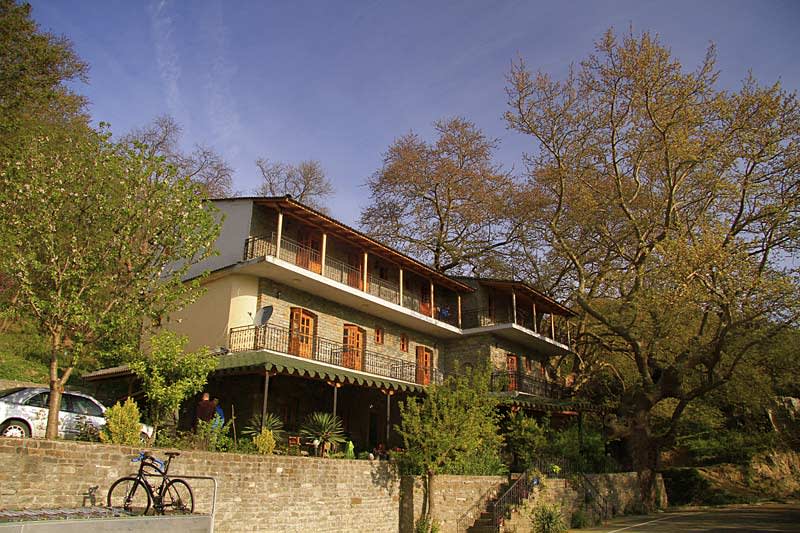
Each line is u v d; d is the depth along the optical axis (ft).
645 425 102.01
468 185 142.31
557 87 114.73
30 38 83.35
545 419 96.37
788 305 82.53
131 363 53.98
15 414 53.01
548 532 65.57
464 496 68.64
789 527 71.31
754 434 130.31
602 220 119.55
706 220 98.17
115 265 49.29
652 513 92.79
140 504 41.52
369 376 79.00
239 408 75.87
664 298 90.79
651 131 103.76
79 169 49.52
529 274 143.84
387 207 148.56
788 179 93.71
